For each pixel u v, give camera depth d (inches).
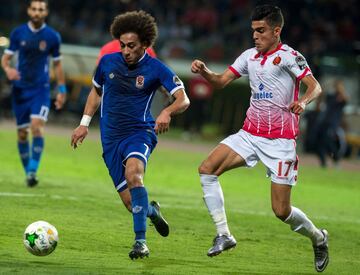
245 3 3051.2
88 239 779.4
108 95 699.4
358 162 2404.0
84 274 612.1
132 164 673.6
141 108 698.8
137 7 2933.1
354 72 2723.9
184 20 3031.5
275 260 756.0
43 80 1160.2
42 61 1160.2
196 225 928.9
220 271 673.0
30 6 1149.1
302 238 901.8
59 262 658.2
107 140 698.8
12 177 1235.2
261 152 704.4
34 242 642.2
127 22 671.1
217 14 3065.9
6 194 1034.1
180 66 2753.4
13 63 1990.7
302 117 2466.8
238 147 708.0
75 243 753.6
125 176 674.8
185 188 1312.7
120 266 661.3
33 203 978.7
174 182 1387.8
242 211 1095.6
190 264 697.6
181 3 3065.9
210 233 880.3
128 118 695.1
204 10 3038.9
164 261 701.9
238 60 722.2
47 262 654.5
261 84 703.1
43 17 1151.0
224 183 1470.2
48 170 1392.7
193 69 716.7
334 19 3073.3
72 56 2541.8
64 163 1534.2
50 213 916.0
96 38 2802.7
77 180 1289.4
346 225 1055.6
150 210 701.9
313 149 2440.9
